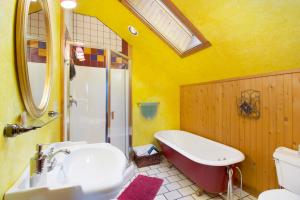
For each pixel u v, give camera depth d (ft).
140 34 9.11
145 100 11.06
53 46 5.08
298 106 5.57
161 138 9.68
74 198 2.25
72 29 9.33
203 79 9.60
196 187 7.64
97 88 9.71
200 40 7.00
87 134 9.45
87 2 8.41
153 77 11.25
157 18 8.00
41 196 2.18
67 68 7.39
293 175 4.95
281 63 5.75
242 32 5.58
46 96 3.88
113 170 3.43
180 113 12.03
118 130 10.23
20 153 2.69
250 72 6.98
